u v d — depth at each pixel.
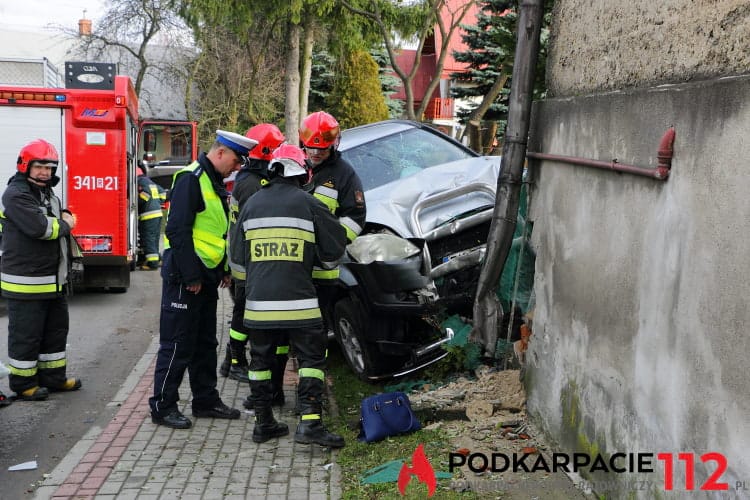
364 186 7.37
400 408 5.03
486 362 5.97
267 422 5.08
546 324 4.85
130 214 11.33
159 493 4.23
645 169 3.42
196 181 5.20
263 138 6.02
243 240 4.95
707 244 2.93
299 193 4.86
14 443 5.20
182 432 5.28
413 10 17.33
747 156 2.67
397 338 6.12
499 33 7.60
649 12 3.64
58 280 6.12
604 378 3.90
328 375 6.83
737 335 2.72
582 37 4.54
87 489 4.29
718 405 2.84
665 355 3.25
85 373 7.11
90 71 10.66
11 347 6.09
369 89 29.23
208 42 28.22
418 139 8.05
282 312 4.78
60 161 10.46
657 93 3.38
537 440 4.80
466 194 6.65
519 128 5.26
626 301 3.66
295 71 19.77
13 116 10.31
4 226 5.95
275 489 4.29
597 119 4.08
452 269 6.09
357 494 4.17
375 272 5.89
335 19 18.25
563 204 4.59
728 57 2.95
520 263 5.51
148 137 19.42
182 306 5.28
